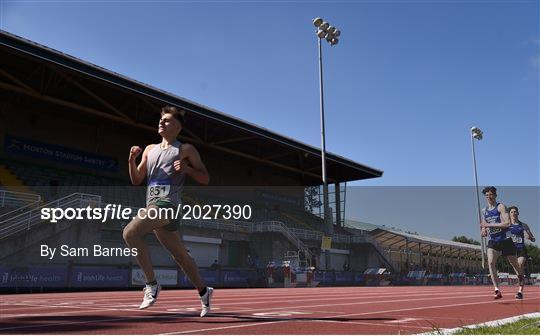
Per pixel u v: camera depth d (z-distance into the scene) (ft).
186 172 14.61
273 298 36.09
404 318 17.67
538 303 28.89
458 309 23.25
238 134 133.39
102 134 114.93
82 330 13.38
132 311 20.81
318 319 17.02
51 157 103.35
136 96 106.52
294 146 133.18
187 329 13.60
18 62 90.02
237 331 13.17
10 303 28.25
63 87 99.76
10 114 97.96
